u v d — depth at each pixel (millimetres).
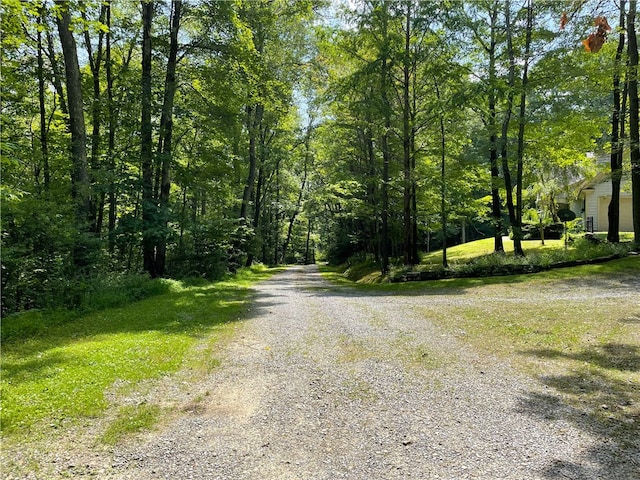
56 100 15898
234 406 4277
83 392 4535
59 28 11836
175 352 6176
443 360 5730
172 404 4316
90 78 15609
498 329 7320
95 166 14367
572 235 21438
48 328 7953
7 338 7125
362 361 5781
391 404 4277
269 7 17828
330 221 38094
